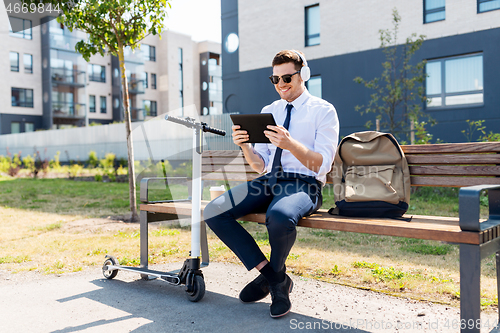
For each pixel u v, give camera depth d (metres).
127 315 2.13
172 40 26.78
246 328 1.94
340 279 2.71
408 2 11.09
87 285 2.69
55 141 20.59
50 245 3.88
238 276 2.86
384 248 3.55
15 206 6.92
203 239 3.06
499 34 9.80
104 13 4.82
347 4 12.14
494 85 9.90
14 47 25.22
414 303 2.25
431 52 10.80
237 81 14.77
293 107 2.40
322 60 12.69
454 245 3.59
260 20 14.01
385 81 11.29
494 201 1.88
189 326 1.97
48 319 2.08
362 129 11.88
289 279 2.18
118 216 5.66
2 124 24.88
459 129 10.41
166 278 2.40
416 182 2.30
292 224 1.96
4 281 2.79
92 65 27.86
